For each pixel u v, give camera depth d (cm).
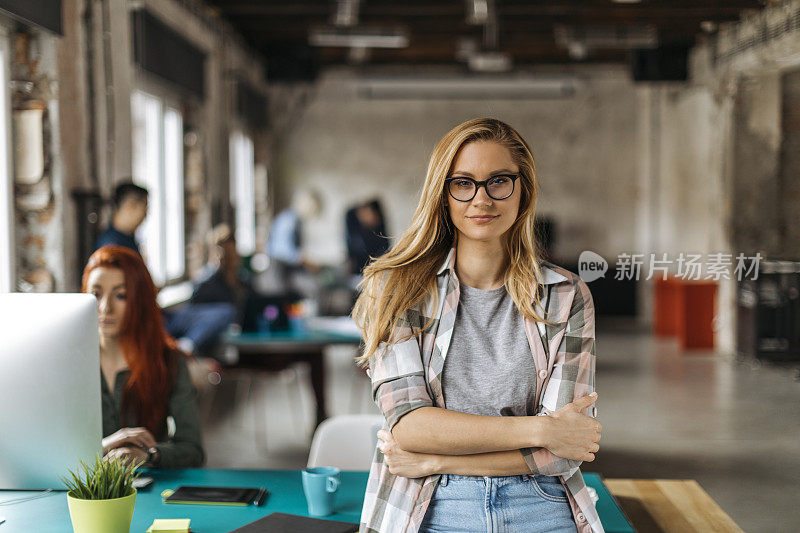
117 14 523
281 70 1041
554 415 148
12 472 200
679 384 678
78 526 172
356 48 1092
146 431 233
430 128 1230
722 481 368
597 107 1212
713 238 603
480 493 148
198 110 800
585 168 1215
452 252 160
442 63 1213
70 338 193
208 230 809
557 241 1198
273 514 193
